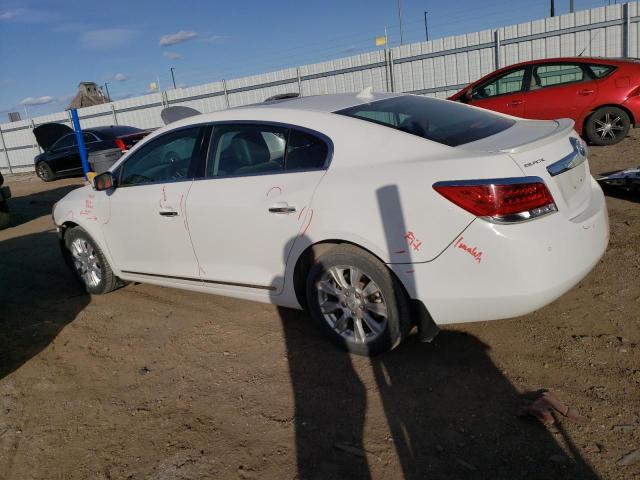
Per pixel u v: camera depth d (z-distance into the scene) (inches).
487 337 133.3
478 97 386.3
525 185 105.7
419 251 113.0
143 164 169.8
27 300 204.7
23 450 114.3
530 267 105.4
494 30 542.9
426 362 126.1
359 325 128.3
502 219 105.1
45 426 121.9
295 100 155.3
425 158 115.4
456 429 103.0
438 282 112.3
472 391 113.7
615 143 342.3
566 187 116.1
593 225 117.3
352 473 95.4
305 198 127.3
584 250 113.3
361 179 120.3
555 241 107.5
